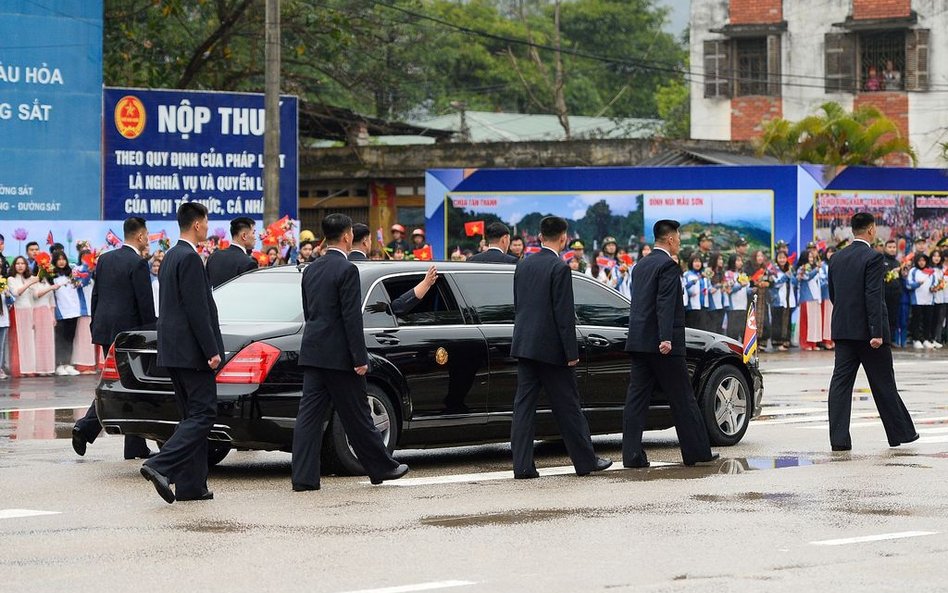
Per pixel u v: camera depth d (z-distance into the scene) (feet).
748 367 92.12
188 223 69.87
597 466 79.46
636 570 52.24
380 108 366.84
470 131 381.60
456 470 81.66
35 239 158.92
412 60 322.14
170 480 68.59
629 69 509.35
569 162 271.90
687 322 182.09
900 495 69.56
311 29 268.00
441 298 82.64
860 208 216.54
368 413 74.38
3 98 174.29
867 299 86.17
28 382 140.67
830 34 323.16
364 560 54.29
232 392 75.05
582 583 50.08
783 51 327.88
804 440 93.50
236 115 190.08
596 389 86.79
